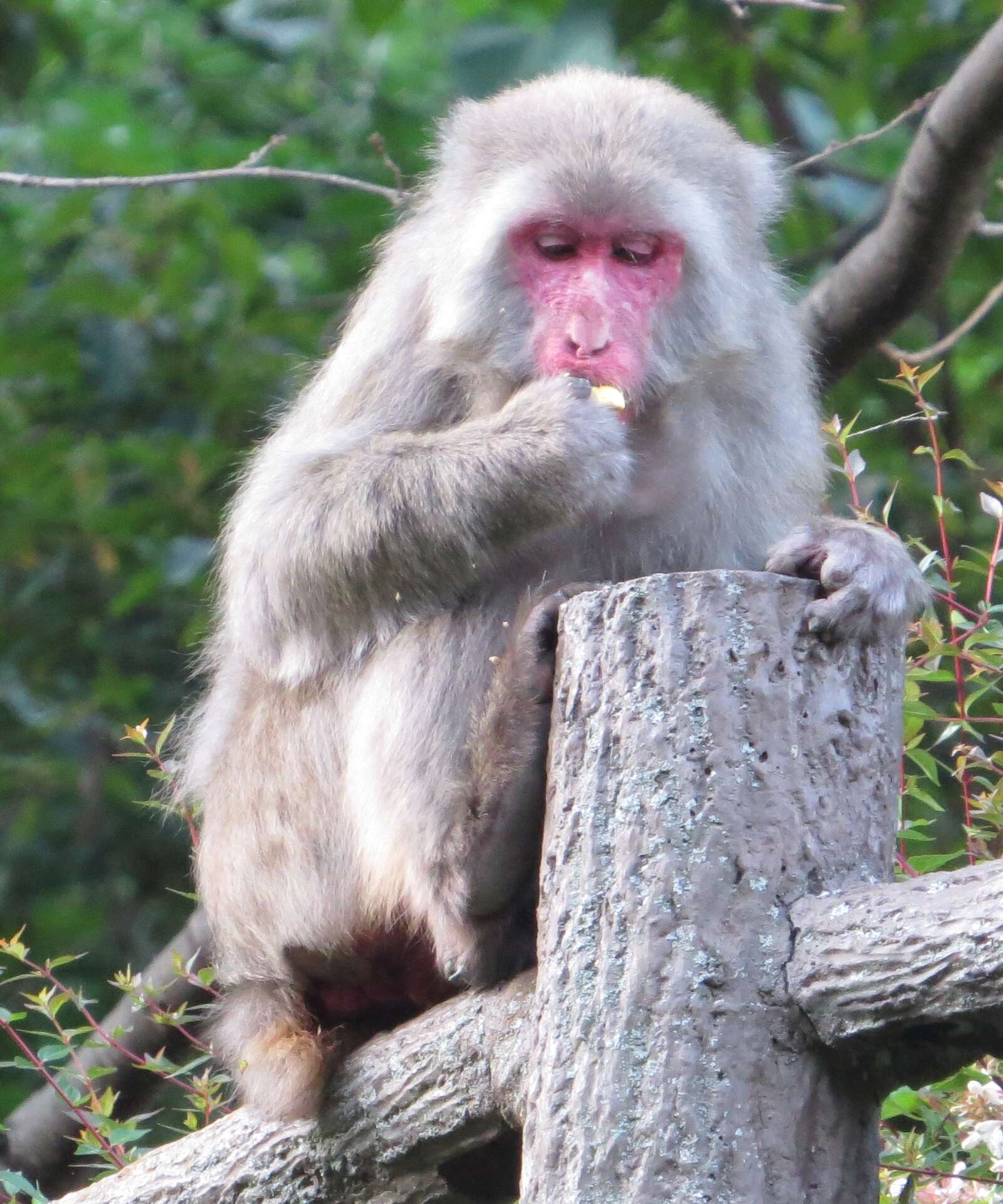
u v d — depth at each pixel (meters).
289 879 8.13
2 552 16.14
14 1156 12.23
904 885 5.50
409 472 7.79
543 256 8.32
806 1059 5.54
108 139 17.42
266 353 16.42
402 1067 7.06
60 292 16.14
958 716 8.44
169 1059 11.55
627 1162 5.53
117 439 16.88
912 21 15.70
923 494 14.52
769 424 8.80
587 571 8.27
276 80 18.89
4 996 15.03
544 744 6.84
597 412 7.68
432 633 7.76
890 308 12.40
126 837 15.84
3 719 16.31
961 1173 7.56
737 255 8.75
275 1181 7.51
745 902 5.67
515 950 7.11
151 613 16.44
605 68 12.84
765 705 5.86
